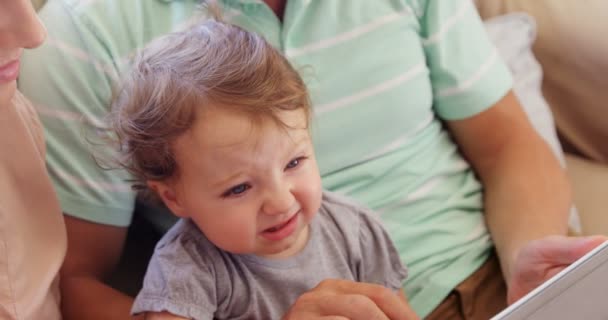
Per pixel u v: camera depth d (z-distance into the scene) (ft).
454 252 3.18
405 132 3.20
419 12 3.27
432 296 3.04
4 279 2.20
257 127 2.08
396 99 3.11
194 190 2.16
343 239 2.57
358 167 3.11
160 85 2.13
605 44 4.13
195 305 2.22
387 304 2.22
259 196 2.14
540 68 4.17
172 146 2.13
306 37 3.01
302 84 2.28
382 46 3.10
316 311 2.17
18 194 2.29
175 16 2.90
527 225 3.14
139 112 2.15
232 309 2.35
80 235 2.86
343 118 3.04
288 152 2.14
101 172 2.81
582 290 1.70
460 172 3.44
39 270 2.37
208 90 2.08
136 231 3.38
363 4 3.09
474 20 3.41
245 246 2.20
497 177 3.38
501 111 3.44
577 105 4.32
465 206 3.34
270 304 2.38
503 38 4.10
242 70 2.14
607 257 1.77
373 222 2.67
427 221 3.22
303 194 2.20
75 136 2.78
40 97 2.78
